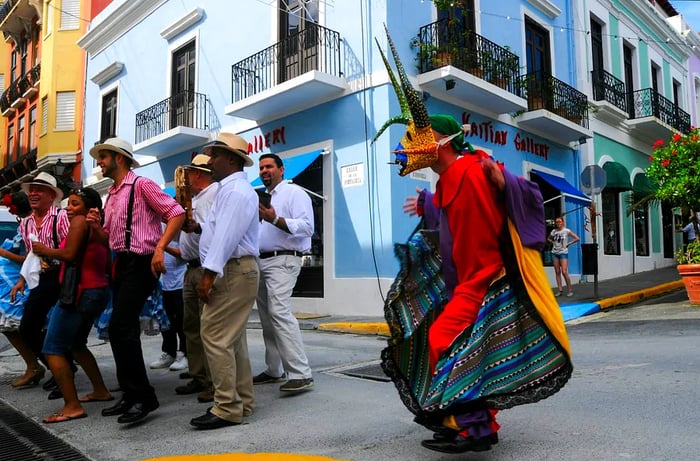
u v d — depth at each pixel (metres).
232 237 3.52
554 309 2.62
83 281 4.09
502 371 2.62
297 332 4.55
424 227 3.13
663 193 9.44
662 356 5.31
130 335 3.79
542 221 2.71
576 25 15.52
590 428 3.26
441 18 11.60
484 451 2.83
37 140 21.92
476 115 11.99
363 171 10.52
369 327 8.71
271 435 3.45
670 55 20.81
